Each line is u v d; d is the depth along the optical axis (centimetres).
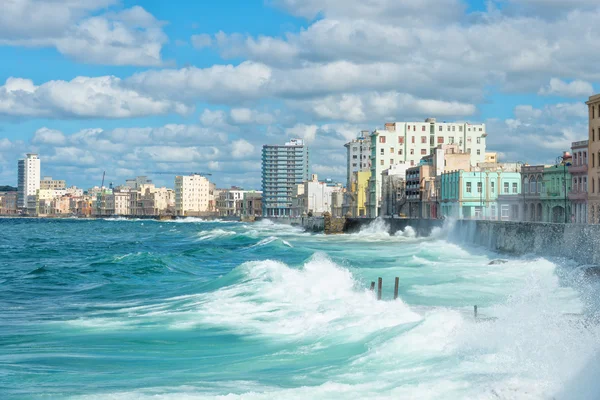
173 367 2917
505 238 8744
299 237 16225
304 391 2303
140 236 19788
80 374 2809
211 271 7731
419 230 13912
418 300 4541
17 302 5203
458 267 6706
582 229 6462
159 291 5728
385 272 6262
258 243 12781
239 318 3922
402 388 2272
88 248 13638
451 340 2788
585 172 10250
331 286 4831
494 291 4916
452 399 2145
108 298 5378
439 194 16212
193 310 4284
